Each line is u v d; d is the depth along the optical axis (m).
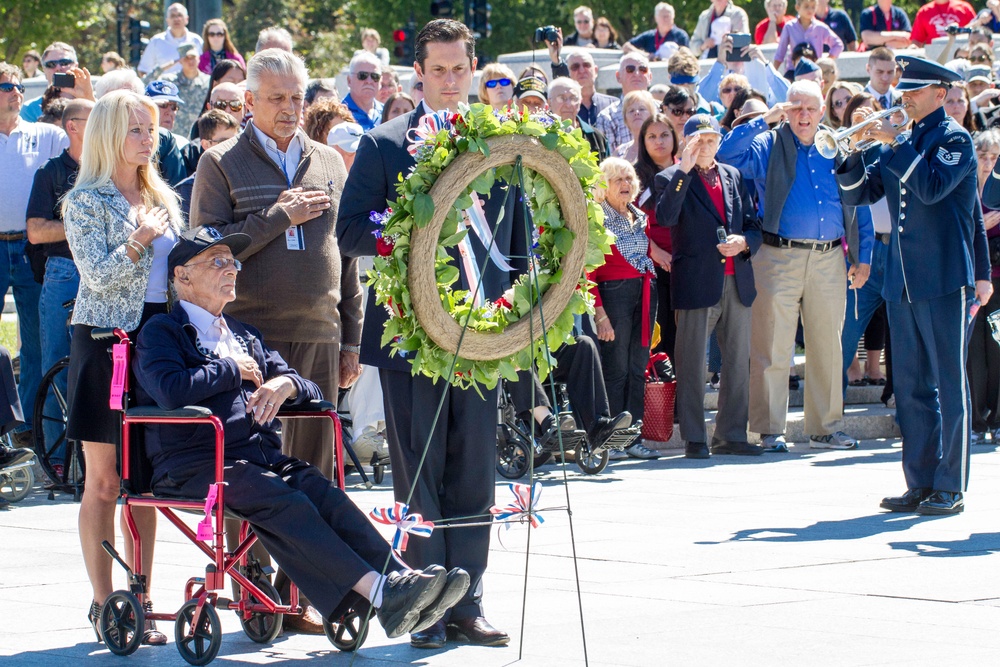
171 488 13.06
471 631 13.06
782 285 25.56
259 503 12.42
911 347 19.44
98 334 13.27
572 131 12.58
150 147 14.20
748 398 25.70
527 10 83.25
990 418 27.00
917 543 17.14
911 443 19.50
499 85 23.73
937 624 13.34
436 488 13.30
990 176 21.30
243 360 13.34
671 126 25.66
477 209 12.83
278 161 14.96
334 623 13.06
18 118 23.12
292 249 14.72
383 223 12.10
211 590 12.54
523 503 12.36
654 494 21.16
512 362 12.55
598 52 40.88
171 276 13.84
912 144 19.52
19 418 20.56
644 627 13.34
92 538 13.70
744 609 13.96
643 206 25.39
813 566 15.89
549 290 12.65
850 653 12.38
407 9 84.25
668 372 25.64
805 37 38.78
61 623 14.02
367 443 22.34
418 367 12.15
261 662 12.66
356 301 15.80
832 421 26.31
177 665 12.54
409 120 13.47
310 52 99.81
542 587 15.09
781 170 25.42
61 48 29.72
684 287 24.81
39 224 20.66
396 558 12.24
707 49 41.78
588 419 22.94
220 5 43.47
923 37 41.94
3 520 19.58
